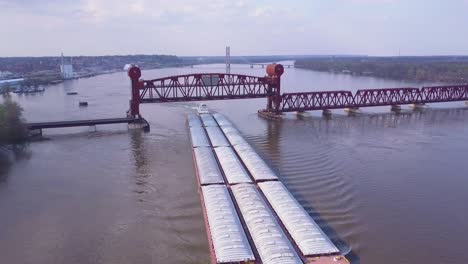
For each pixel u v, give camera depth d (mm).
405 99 185750
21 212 65938
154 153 99938
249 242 49344
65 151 102812
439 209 64938
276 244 46344
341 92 157750
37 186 77625
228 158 83125
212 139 102312
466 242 54375
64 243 55719
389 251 51844
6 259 51875
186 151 101750
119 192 73875
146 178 81250
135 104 131500
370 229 57875
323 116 152625
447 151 99750
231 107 176500
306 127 130875
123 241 55906
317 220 60812
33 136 118875
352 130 126062
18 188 76750
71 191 74750
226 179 72875
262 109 164625
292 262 42406
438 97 173375
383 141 110688
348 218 61500
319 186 75125
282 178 79438
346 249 52281
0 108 111062
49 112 167375
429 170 84562
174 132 124062
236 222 52812
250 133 121625
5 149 105625
